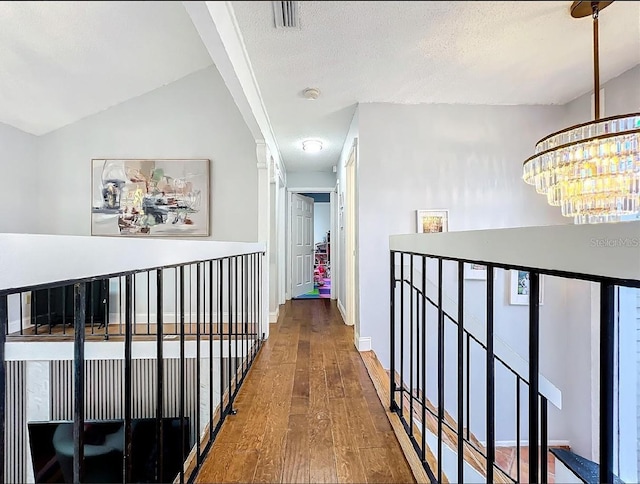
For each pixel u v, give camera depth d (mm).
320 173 6543
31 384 3740
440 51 2344
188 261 1564
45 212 4238
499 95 3156
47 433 3756
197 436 1679
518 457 1921
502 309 3309
